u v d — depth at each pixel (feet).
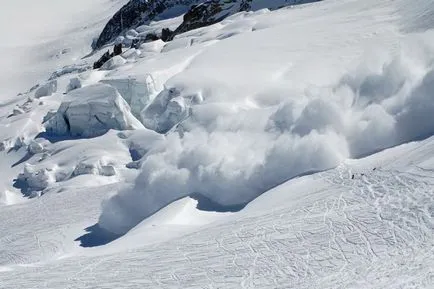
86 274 80.12
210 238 84.84
